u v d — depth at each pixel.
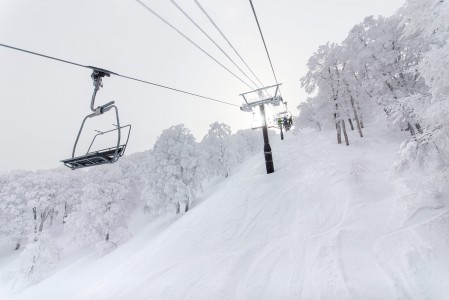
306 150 23.78
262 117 19.44
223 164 41.22
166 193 29.16
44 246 27.09
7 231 39.97
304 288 6.90
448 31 6.61
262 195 15.41
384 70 18.73
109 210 29.98
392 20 17.83
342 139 24.06
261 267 8.59
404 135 20.80
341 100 22.25
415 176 9.27
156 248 13.80
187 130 33.03
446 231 7.26
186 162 30.03
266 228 11.54
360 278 6.66
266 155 19.31
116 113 4.96
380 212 9.56
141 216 41.75
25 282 24.97
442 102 6.57
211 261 10.05
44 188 42.62
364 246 8.05
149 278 10.17
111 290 10.27
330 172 15.22
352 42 21.09
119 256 22.50
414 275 6.23
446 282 5.77
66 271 24.64
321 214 11.04
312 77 23.02
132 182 49.69
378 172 13.12
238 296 7.30
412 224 8.16
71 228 31.28
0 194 41.34
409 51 17.42
